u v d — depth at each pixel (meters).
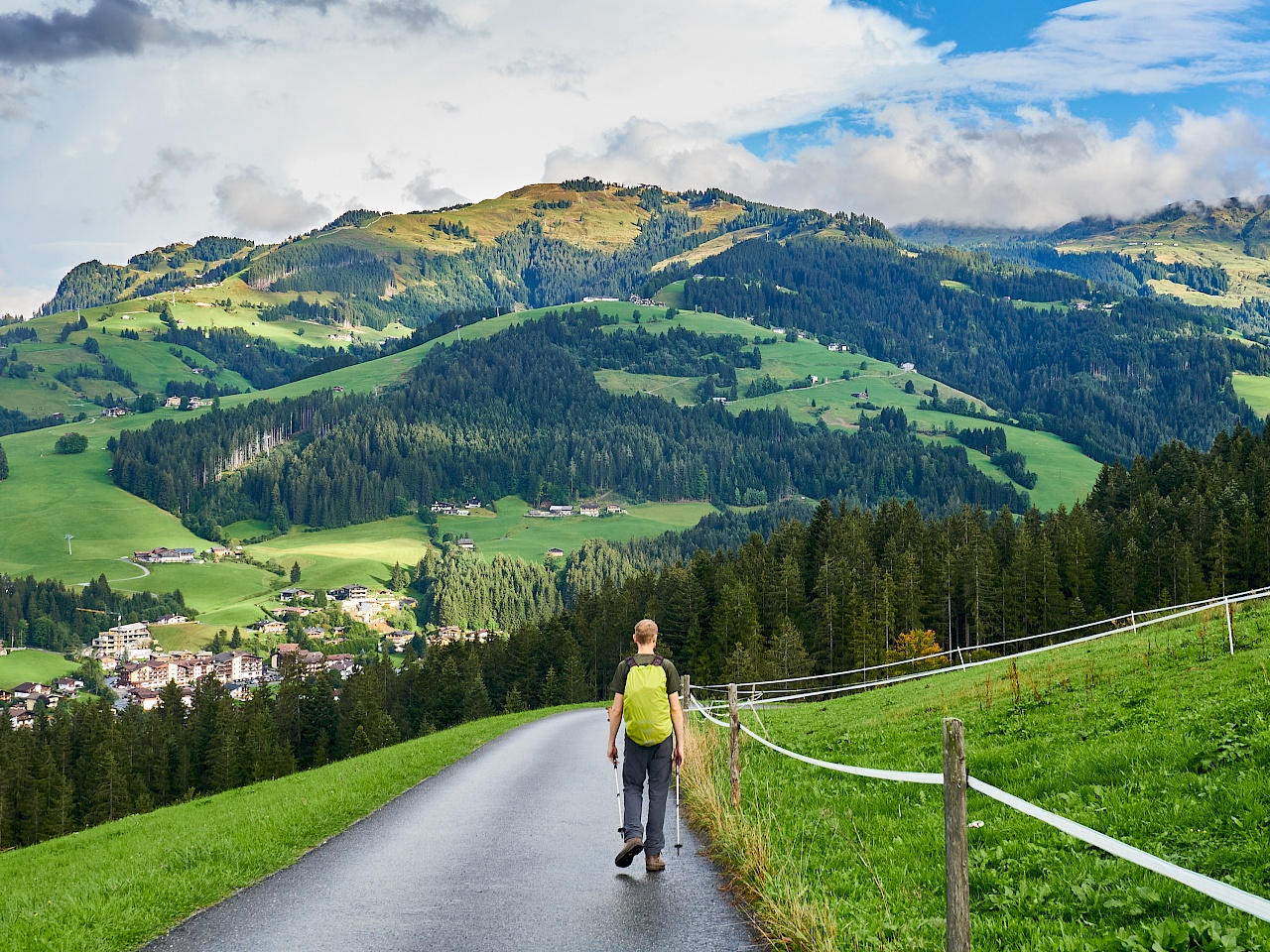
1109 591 102.81
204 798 30.33
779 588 116.81
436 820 15.17
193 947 8.62
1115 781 11.48
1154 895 7.20
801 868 9.55
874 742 19.91
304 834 14.14
